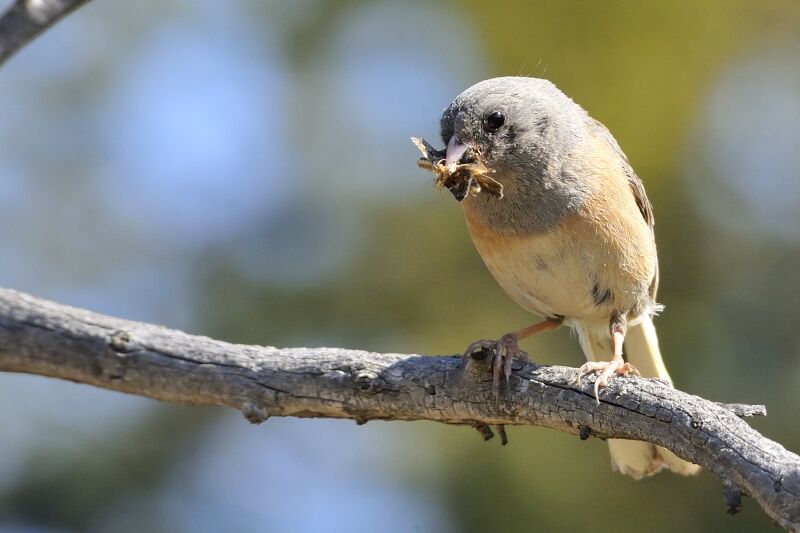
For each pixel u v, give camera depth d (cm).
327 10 1469
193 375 673
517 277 905
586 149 891
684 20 1409
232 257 1362
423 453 1244
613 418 706
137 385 664
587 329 964
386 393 712
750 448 633
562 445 1185
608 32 1401
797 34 1445
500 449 1192
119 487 1282
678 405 679
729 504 633
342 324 1295
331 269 1315
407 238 1319
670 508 1173
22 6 584
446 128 903
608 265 883
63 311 646
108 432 1297
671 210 1347
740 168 1402
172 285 1390
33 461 1279
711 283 1320
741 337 1284
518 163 875
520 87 905
